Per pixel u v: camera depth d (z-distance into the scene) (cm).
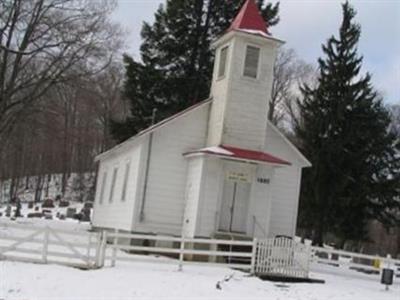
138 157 2803
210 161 2636
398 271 2989
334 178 3997
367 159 4012
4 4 3806
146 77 4272
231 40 2805
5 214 5625
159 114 4194
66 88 4400
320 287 2081
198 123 2862
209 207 2611
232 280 2014
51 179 8975
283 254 2241
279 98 7406
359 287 2261
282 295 1827
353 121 4022
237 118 2738
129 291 1669
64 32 3909
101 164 3909
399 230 5428
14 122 4066
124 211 2950
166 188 2781
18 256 2077
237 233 2634
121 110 7281
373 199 4059
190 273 2098
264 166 2700
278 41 2806
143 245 2722
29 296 1512
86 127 8231
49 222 4912
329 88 4112
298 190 3038
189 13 4344
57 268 1952
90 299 1536
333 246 4559
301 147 4156
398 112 6775
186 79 4278
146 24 4366
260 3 4444
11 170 8325
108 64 4147
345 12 4159
